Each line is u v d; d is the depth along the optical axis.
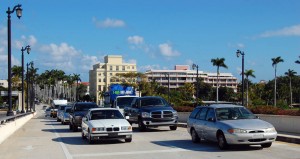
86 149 16.50
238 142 14.69
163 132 24.59
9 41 28.97
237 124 14.99
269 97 141.88
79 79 151.00
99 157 14.16
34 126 34.34
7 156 14.87
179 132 24.50
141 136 21.88
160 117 25.25
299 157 13.22
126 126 18.39
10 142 20.03
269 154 13.95
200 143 17.84
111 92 36.84
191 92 133.12
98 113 19.81
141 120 25.44
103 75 188.38
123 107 31.75
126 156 14.25
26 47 50.62
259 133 14.69
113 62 186.75
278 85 153.38
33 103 98.94
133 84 97.56
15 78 135.88
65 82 194.88
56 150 16.41
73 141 20.02
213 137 16.11
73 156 14.52
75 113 26.70
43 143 19.33
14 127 27.48
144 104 26.61
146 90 100.19
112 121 18.73
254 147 15.91
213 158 13.28
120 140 19.72
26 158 14.24
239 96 127.94
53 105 62.78
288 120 21.06
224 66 102.06
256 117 16.34
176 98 79.12
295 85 161.88
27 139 21.55
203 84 161.38
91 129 18.14
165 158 13.57
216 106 16.81
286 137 17.95
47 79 180.00
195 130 17.84
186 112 34.28
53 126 34.25
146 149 16.08
